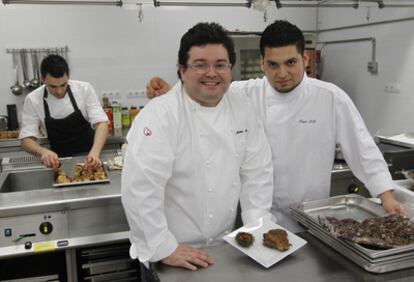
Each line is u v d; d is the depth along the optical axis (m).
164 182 1.23
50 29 3.51
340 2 3.63
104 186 1.94
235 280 1.06
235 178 1.36
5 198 1.79
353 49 3.59
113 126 3.58
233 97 1.39
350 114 1.56
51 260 2.09
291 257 1.16
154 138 1.21
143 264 1.36
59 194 1.83
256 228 1.29
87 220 1.80
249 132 1.41
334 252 1.19
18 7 3.42
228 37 1.19
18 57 3.48
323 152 1.63
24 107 2.62
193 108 1.28
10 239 1.73
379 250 1.07
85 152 2.78
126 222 1.84
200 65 1.16
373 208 1.44
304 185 1.64
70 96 2.63
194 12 3.79
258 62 3.60
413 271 1.07
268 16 3.96
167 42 3.78
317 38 4.09
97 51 3.64
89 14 3.57
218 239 1.39
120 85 3.74
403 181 1.81
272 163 1.53
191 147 1.27
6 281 1.88
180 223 1.34
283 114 1.57
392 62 3.15
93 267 1.94
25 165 2.37
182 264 1.14
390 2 3.09
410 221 1.23
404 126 3.09
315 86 1.58
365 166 1.54
